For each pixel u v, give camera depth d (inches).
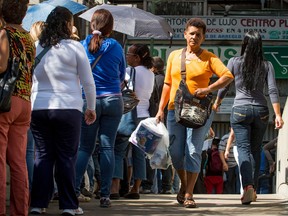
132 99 441.1
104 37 390.9
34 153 368.2
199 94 395.9
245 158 427.5
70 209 343.0
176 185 628.7
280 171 550.9
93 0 954.1
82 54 340.2
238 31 1026.7
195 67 399.2
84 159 386.6
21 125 308.8
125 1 1037.8
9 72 295.7
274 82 429.7
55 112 335.0
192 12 1040.2
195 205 405.4
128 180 494.9
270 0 1090.7
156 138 438.3
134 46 486.0
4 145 299.0
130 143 501.7
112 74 386.6
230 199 494.3
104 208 394.9
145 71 489.7
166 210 393.1
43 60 337.1
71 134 339.0
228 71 396.8
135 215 366.6
